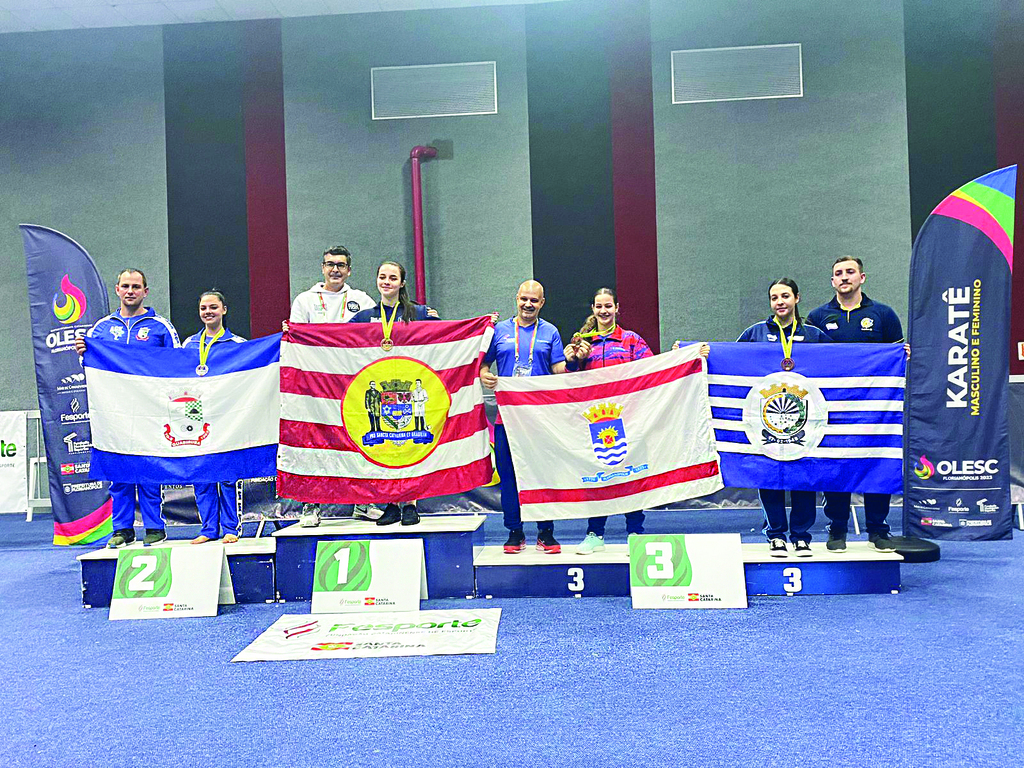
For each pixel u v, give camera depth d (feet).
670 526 18.04
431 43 22.81
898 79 21.74
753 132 22.15
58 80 23.56
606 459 12.68
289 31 23.02
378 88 22.88
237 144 23.06
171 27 23.26
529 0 22.40
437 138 22.82
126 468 13.25
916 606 11.25
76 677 9.16
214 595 11.94
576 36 22.47
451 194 22.79
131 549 12.32
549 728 7.29
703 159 22.25
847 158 21.91
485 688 8.39
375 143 22.90
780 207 22.08
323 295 16.75
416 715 7.70
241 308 23.00
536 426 12.79
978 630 10.03
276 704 8.11
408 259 22.88
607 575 12.32
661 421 12.63
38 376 16.14
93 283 16.24
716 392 12.73
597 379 12.77
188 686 8.74
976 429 14.23
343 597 11.86
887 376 12.48
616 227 22.34
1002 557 14.42
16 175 23.71
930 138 21.65
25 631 11.21
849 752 6.63
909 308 14.51
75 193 23.50
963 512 14.33
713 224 22.22
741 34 22.16
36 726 7.71
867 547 12.87
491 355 13.74
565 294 22.45
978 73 21.53
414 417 12.94
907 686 8.13
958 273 14.19
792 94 22.04
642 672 8.77
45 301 16.15
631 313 22.29
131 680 9.01
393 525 12.84
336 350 13.02
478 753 6.80
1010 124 21.44
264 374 13.42
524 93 22.58
